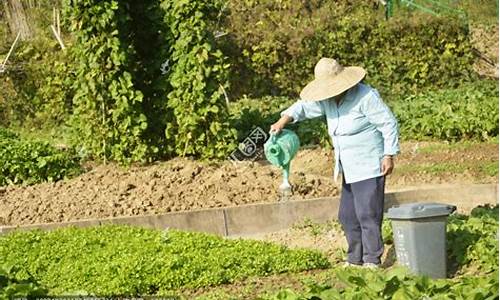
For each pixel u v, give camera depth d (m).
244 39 27.56
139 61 19.86
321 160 20.59
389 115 12.55
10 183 18.30
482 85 27.59
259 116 21.86
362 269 11.46
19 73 26.66
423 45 28.42
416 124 22.22
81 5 19.22
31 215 16.17
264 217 15.89
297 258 12.96
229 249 13.07
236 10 28.59
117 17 19.27
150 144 19.69
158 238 13.52
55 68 25.75
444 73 28.52
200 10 19.33
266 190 16.75
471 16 38.03
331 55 28.00
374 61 28.34
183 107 19.39
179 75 19.41
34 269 12.73
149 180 17.30
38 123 26.22
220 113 19.50
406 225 12.16
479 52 33.72
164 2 19.50
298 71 27.75
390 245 13.65
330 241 14.64
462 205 17.64
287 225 15.89
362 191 12.64
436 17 28.53
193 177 17.53
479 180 19.11
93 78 19.36
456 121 21.86
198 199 16.48
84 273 12.36
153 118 19.83
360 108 12.58
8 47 27.72
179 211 16.03
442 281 10.30
